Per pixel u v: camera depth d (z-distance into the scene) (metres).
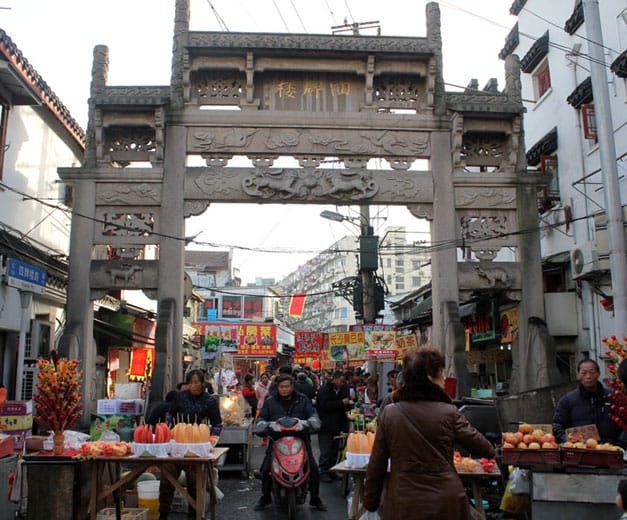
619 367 5.68
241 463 11.78
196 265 51.44
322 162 15.72
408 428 4.09
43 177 16.45
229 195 15.30
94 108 15.22
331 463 11.05
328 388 11.20
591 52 11.31
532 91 20.91
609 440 6.69
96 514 6.93
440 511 3.88
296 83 16.05
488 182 15.88
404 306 33.03
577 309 16.73
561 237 17.98
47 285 15.87
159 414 8.59
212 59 15.62
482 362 20.67
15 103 14.38
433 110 16.00
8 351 13.57
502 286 15.57
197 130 15.58
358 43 15.63
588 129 15.94
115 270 14.80
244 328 27.34
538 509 6.02
